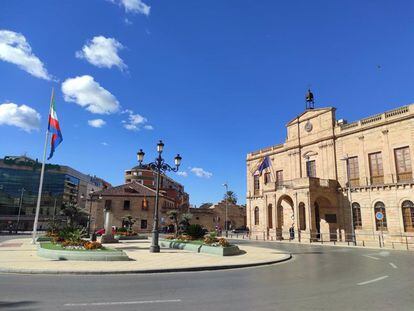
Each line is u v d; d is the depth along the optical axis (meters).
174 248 24.55
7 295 8.30
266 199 46.25
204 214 85.69
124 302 7.70
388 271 13.89
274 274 13.04
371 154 37.16
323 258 19.83
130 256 18.20
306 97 46.81
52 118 28.75
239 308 7.24
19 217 94.25
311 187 38.84
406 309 7.24
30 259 15.66
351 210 35.72
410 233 32.28
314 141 43.81
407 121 33.88
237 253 21.06
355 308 7.31
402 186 33.47
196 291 9.26
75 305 7.32
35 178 104.50
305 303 7.79
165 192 89.19
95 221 68.00
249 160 56.41
